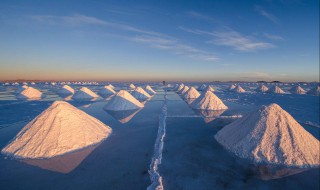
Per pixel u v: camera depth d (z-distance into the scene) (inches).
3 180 189.2
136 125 398.3
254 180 188.7
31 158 240.1
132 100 643.5
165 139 309.4
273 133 258.5
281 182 184.9
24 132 287.3
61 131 282.2
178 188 175.5
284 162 222.1
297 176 196.1
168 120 443.8
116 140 305.4
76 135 287.3
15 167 217.3
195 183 183.3
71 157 242.1
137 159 234.7
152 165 218.1
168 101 817.5
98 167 214.8
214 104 611.8
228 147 271.0
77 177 193.6
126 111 565.6
